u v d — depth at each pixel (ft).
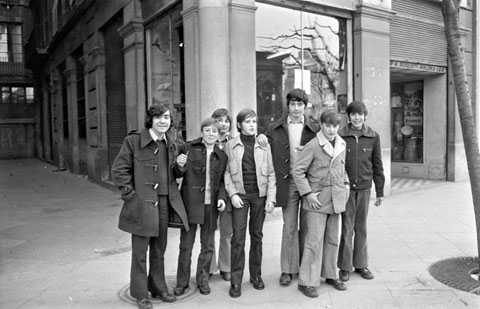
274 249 18.43
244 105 22.82
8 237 22.44
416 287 13.78
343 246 14.43
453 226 21.61
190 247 13.79
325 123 13.30
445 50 35.63
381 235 20.08
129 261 17.71
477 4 37.11
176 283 14.35
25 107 89.35
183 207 13.43
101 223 25.35
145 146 12.79
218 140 14.26
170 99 27.78
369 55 28.86
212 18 22.07
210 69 22.20
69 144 57.72
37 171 61.11
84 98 48.73
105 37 39.88
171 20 27.35
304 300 13.11
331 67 28.04
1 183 46.93
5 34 87.45
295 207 14.38
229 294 13.67
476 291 13.24
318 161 13.42
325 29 27.71
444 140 37.24
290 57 26.05
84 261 17.97
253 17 23.09
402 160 40.40
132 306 13.06
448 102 36.70
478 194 14.52
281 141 14.07
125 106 34.81
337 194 13.42
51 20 62.44
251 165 13.62
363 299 13.01
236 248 13.57
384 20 29.66
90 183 44.32
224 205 13.76
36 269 16.98
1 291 14.57
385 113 30.07
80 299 13.67
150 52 30.55
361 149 14.44
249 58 23.00
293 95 14.03
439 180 37.58
